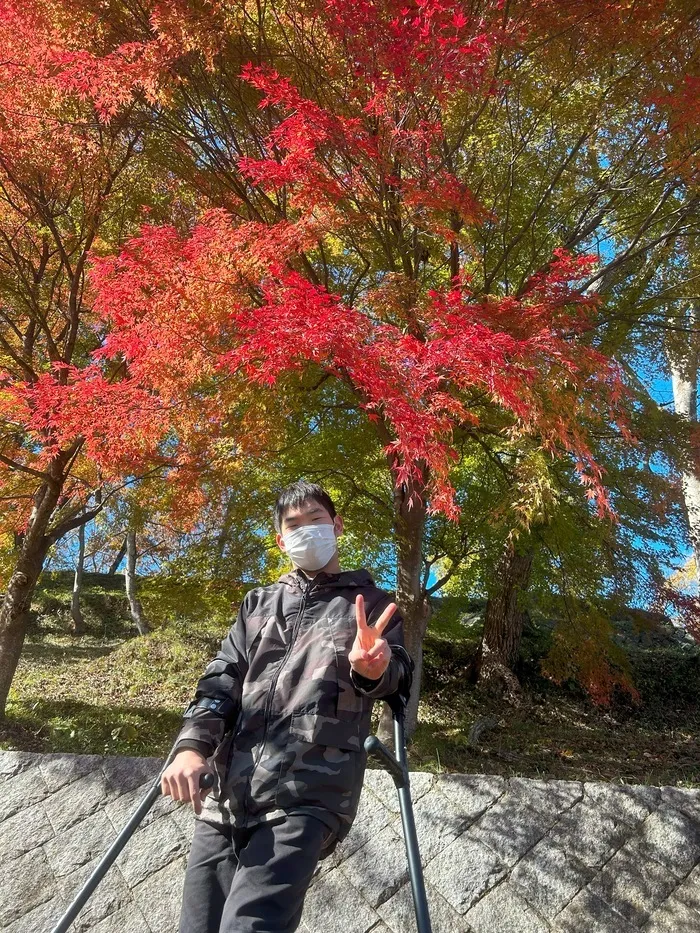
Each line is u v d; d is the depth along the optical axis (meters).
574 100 7.67
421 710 13.56
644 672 16.30
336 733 1.71
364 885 3.34
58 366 6.42
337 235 7.79
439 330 5.03
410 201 6.13
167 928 3.20
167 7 6.54
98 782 3.57
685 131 6.95
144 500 9.43
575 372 5.29
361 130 6.02
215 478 8.16
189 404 6.38
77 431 6.17
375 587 1.98
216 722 1.76
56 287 10.06
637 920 3.34
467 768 9.84
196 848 1.78
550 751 11.48
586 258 6.20
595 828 3.53
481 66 5.68
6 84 6.81
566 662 10.76
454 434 9.26
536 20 6.66
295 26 7.14
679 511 10.70
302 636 1.84
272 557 9.91
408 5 5.66
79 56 6.49
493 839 3.49
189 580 10.02
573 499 10.24
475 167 8.38
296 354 4.90
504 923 3.29
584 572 10.62
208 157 8.21
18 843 3.39
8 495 10.80
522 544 10.90
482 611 18.08
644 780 9.81
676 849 3.51
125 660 16.19
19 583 10.13
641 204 8.91
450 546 11.45
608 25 6.79
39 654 18.02
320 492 2.09
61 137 7.50
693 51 7.01
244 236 5.76
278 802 1.63
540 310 5.84
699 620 10.37
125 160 8.33
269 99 6.04
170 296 5.60
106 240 9.32
